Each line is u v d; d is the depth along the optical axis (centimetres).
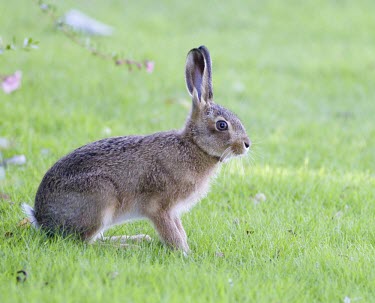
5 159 1542
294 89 2539
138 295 881
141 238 1180
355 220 1297
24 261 1006
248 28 3591
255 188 1466
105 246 1111
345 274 1023
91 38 2952
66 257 1005
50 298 870
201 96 1148
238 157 1164
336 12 3959
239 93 2406
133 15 3634
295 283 977
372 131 2036
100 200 1080
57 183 1092
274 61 2934
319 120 2152
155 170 1113
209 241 1165
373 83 2678
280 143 1852
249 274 995
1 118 1845
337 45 3288
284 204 1389
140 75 2500
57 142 1692
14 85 1262
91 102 2136
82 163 1093
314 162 1719
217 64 2814
